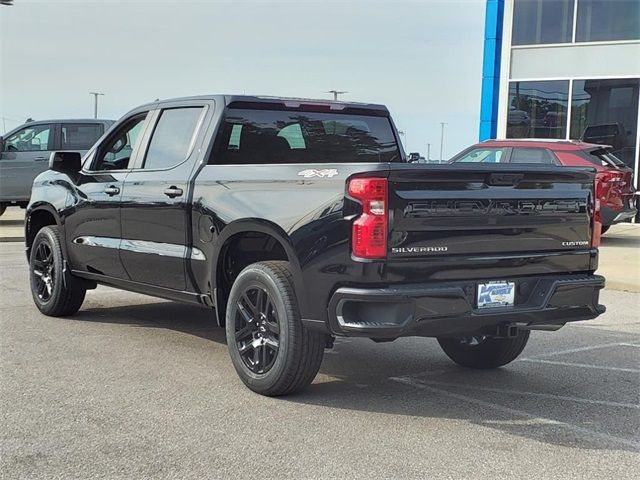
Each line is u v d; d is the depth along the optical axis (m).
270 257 5.59
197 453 4.06
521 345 5.82
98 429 4.39
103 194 6.65
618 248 13.85
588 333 7.54
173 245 5.93
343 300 4.44
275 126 6.25
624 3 18.12
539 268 4.95
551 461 4.07
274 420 4.61
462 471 3.91
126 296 8.98
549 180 4.98
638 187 18.25
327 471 3.86
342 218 4.47
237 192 5.27
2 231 16.81
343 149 6.73
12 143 16.80
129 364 5.81
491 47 19.80
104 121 17.00
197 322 7.43
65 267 7.30
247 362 5.18
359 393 5.25
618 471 3.96
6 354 6.06
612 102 18.50
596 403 5.14
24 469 3.82
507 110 19.92
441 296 4.45
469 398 5.20
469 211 4.61
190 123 6.13
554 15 19.06
